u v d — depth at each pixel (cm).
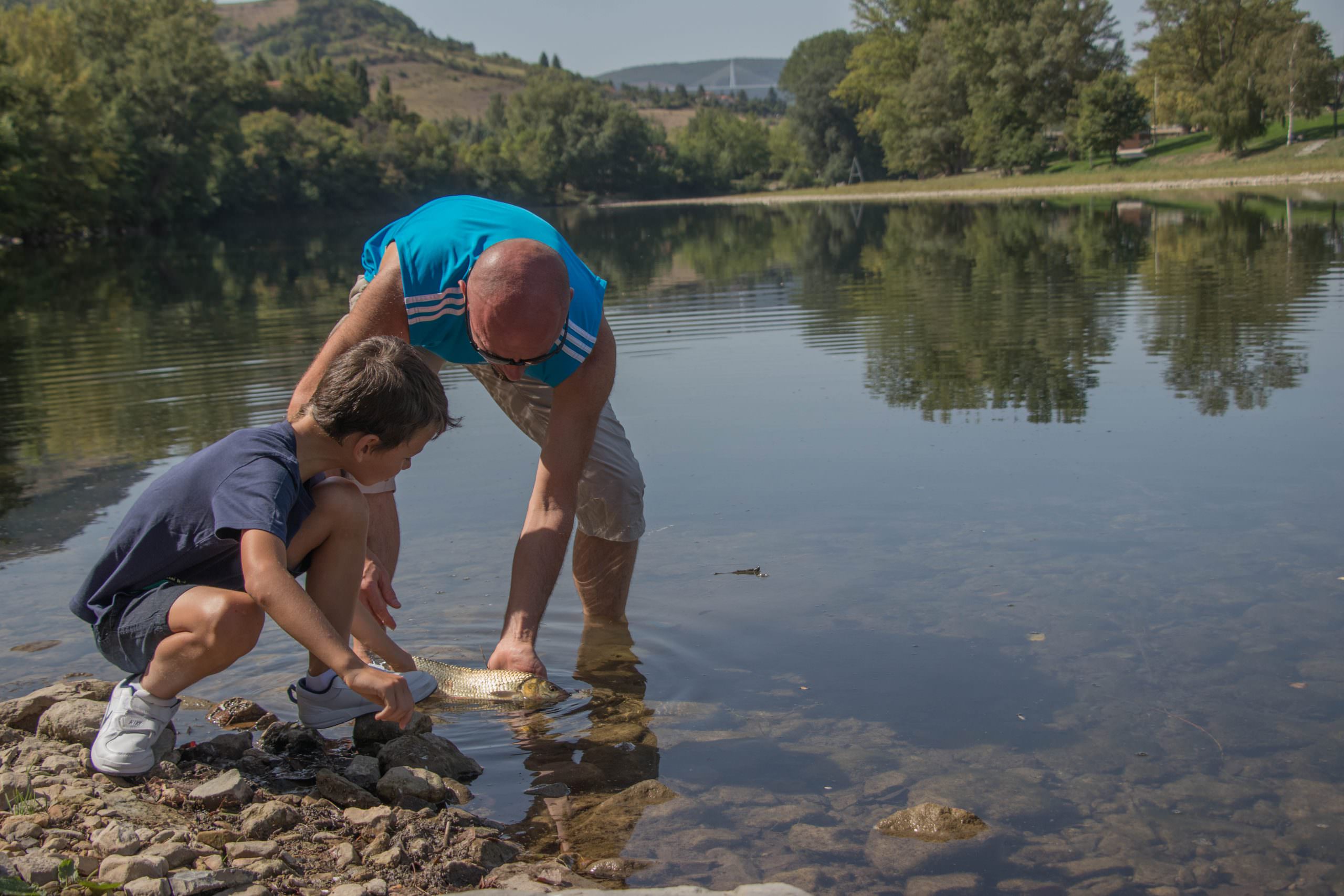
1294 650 321
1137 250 1820
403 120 10831
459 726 303
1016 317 1098
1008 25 6162
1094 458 541
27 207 3906
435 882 221
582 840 241
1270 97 5259
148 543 252
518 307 292
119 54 5997
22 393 869
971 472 529
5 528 491
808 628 355
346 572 273
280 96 9244
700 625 362
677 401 739
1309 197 3209
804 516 471
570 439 344
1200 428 590
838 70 8869
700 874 225
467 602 386
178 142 5716
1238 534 418
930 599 374
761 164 11569
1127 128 5931
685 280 1758
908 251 2138
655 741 288
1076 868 224
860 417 664
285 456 254
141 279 2261
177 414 757
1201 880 219
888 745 280
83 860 212
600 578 378
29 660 340
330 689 295
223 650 247
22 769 259
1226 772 260
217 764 277
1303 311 999
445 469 572
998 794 254
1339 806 244
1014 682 312
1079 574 387
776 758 276
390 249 319
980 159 6531
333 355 311
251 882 213
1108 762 267
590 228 4350
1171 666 315
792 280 1673
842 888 219
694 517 477
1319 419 593
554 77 12025
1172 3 6044
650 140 11181
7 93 4091
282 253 3253
